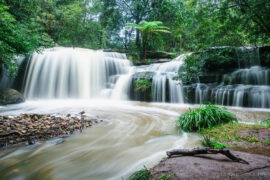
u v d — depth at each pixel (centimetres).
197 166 195
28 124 482
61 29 2016
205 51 901
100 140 383
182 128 464
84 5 2211
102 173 244
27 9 1095
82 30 2031
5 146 342
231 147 297
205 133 406
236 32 786
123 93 1241
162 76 1093
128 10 2458
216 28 828
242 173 173
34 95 1273
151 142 369
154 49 2262
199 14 830
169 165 209
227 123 460
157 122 557
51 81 1321
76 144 358
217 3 769
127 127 494
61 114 662
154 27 1720
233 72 1027
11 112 725
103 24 2555
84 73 1419
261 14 613
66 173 246
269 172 173
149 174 200
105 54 1723
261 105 783
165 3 2050
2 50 680
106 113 713
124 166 263
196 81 1047
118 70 1609
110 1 2405
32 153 312
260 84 934
